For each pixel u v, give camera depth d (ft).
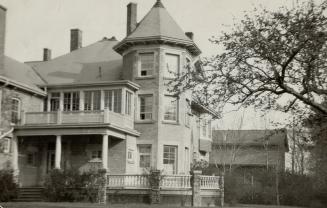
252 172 181.78
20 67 134.72
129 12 137.80
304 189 158.92
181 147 122.52
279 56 50.88
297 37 49.88
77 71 138.21
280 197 157.69
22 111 115.96
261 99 54.39
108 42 152.56
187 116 128.88
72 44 156.56
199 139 151.74
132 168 119.24
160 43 122.52
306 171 211.20
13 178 105.19
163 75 122.11
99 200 101.96
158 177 101.35
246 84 52.90
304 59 51.29
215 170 133.39
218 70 53.21
